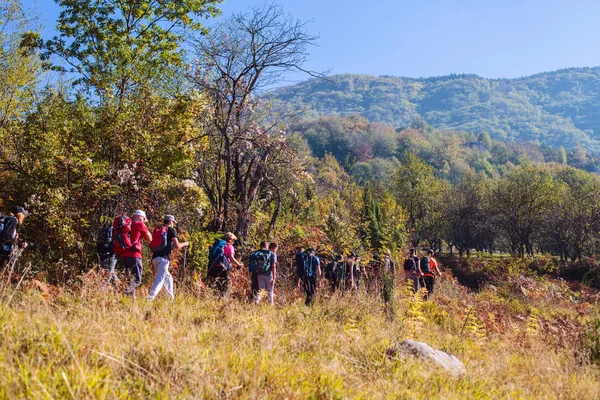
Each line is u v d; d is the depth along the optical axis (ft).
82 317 17.46
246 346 16.49
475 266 127.13
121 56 47.21
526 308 50.83
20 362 11.48
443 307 36.29
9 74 52.80
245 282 37.81
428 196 206.39
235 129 48.37
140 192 40.04
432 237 205.05
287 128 50.34
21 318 15.07
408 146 556.51
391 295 30.99
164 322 18.66
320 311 29.07
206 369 13.33
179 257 37.73
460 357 22.31
